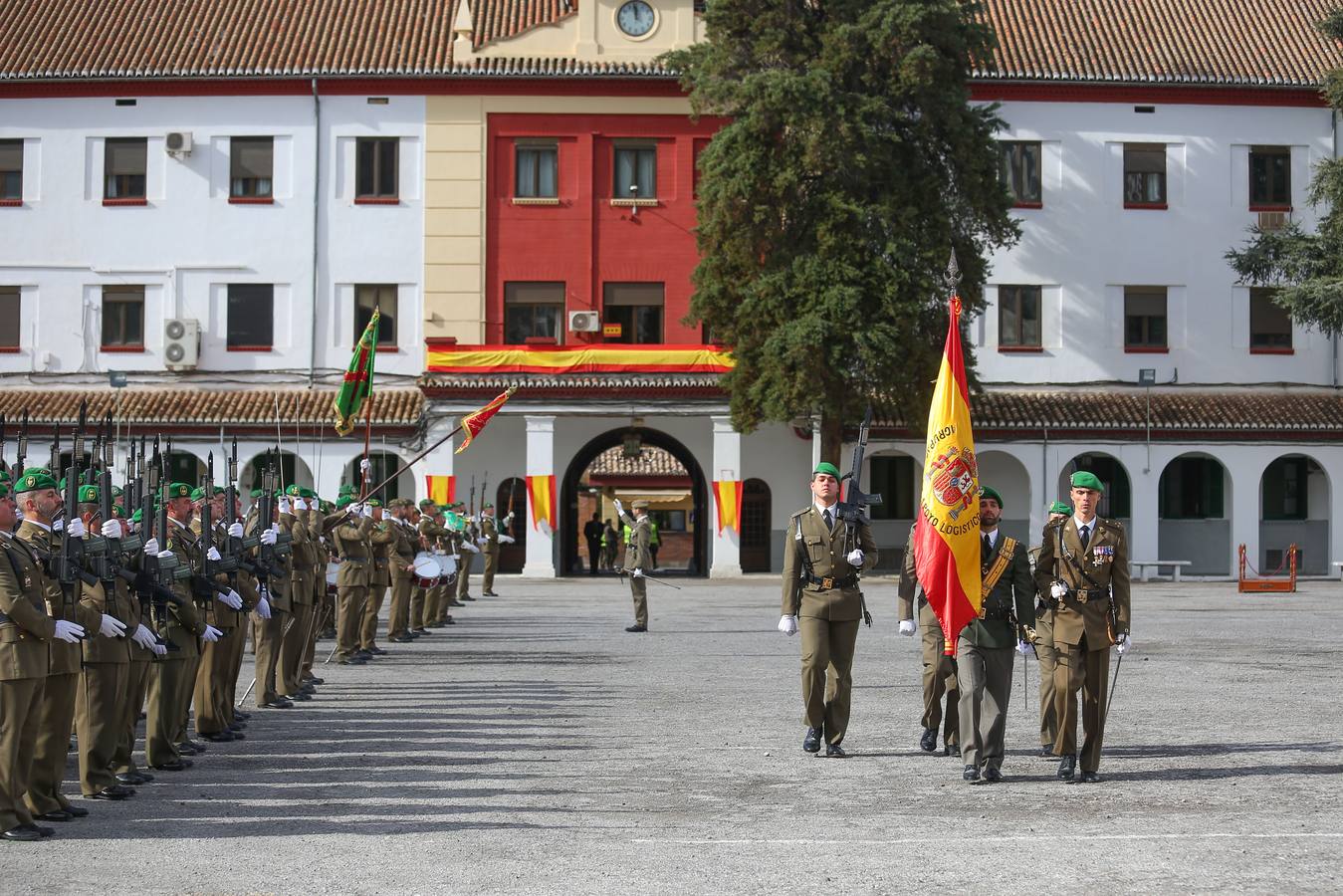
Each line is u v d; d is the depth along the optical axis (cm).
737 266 4462
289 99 4919
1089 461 5025
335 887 919
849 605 1421
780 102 4238
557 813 1150
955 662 1328
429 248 4916
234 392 4862
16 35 4997
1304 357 5022
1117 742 1495
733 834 1071
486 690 1936
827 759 1405
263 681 1778
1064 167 4994
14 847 1038
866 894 895
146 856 1007
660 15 4947
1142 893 895
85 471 1499
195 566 1428
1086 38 5084
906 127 4434
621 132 4934
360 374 2617
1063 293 4988
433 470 4688
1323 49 5097
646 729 1592
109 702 1221
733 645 2567
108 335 4919
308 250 4912
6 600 1062
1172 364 5009
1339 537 4872
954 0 4375
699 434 4916
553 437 4709
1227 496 4909
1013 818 1127
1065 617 1291
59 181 4906
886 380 4259
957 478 1293
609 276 4934
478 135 4919
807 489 4934
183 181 4916
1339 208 4606
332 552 2286
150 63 4881
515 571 4928
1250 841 1039
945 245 4328
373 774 1328
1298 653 2384
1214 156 5034
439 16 5109
